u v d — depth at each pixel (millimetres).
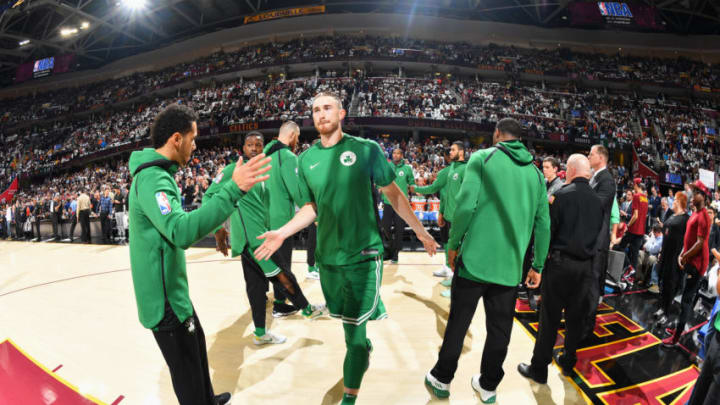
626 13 23047
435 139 21062
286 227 1948
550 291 2420
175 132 1550
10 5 24656
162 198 1402
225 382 2455
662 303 3779
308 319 3537
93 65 31375
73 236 10570
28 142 28609
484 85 22594
